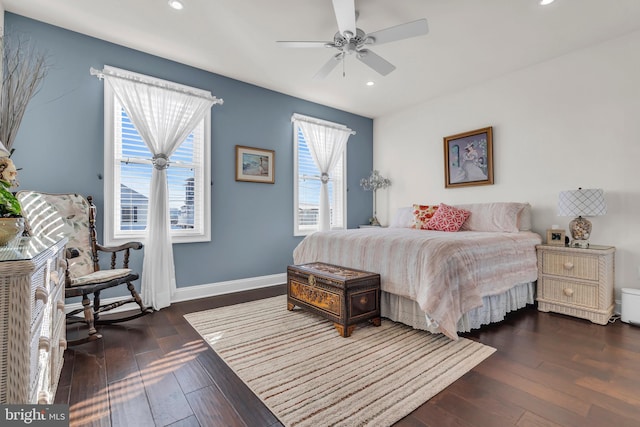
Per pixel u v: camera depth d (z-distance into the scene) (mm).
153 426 1356
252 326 2535
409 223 4305
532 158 3443
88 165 2807
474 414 1416
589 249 2678
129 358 1984
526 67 3469
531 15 2520
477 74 3639
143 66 3084
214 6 2408
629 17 2551
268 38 2863
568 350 2066
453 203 4230
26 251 1086
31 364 1020
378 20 2596
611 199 2896
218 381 1718
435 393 1584
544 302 2914
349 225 5047
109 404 1508
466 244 2391
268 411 1459
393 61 3303
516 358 1955
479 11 2467
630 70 2797
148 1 2350
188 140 3438
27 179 2547
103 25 2658
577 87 3111
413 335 2340
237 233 3744
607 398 1527
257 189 3924
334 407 1482
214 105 3568
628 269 2795
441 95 4293
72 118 2734
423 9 2441
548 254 2916
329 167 4629
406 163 4844
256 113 3916
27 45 2529
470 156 3994
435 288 2123
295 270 2832
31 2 2359
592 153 3014
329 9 2447
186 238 3344
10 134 1958
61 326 1724
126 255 2730
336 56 2660
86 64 2801
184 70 3340
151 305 2957
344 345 2168
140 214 3117
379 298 2535
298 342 2221
